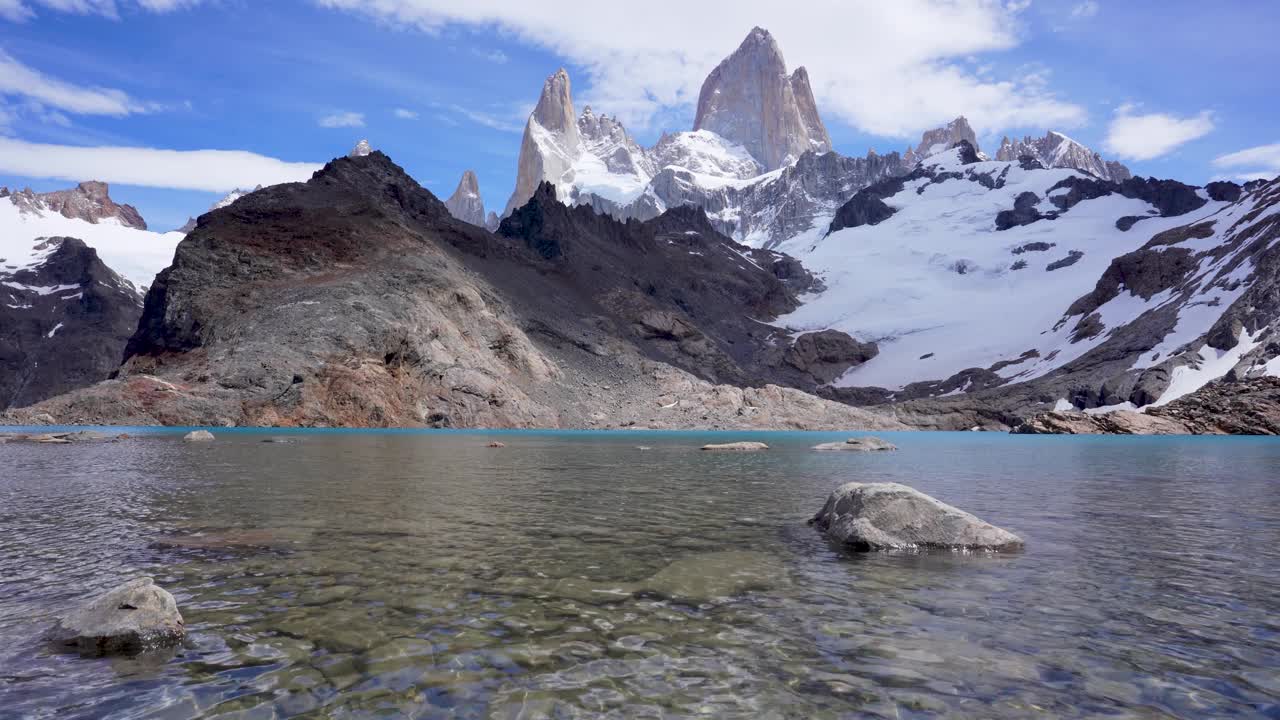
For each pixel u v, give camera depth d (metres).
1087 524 15.61
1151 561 11.52
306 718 5.57
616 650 7.17
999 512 17.64
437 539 12.88
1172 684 6.34
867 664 6.80
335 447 46.78
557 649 7.18
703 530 14.29
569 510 17.06
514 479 25.38
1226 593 9.48
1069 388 150.88
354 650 7.09
